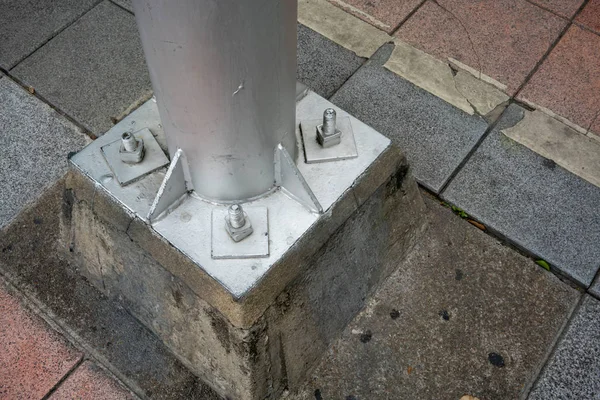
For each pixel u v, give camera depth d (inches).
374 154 76.2
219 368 73.2
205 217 69.7
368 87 107.0
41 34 115.6
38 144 100.7
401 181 81.6
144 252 71.7
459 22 116.9
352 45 113.3
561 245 89.3
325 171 74.2
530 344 81.0
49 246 89.5
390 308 84.5
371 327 82.8
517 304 84.4
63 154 99.7
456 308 84.3
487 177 96.3
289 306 70.2
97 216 75.2
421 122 102.4
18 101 105.9
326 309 77.1
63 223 83.5
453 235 90.9
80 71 110.0
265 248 66.6
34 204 93.6
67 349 81.0
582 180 96.0
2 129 102.2
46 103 105.7
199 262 66.3
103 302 85.0
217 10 48.3
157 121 79.0
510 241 90.2
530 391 77.3
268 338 68.4
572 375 78.5
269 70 56.4
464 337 81.7
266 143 64.4
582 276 86.3
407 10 119.0
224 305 65.1
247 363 67.6
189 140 62.7
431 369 79.3
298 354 75.3
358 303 82.9
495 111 104.0
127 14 118.9
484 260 88.5
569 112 104.0
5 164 98.0
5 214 92.7
